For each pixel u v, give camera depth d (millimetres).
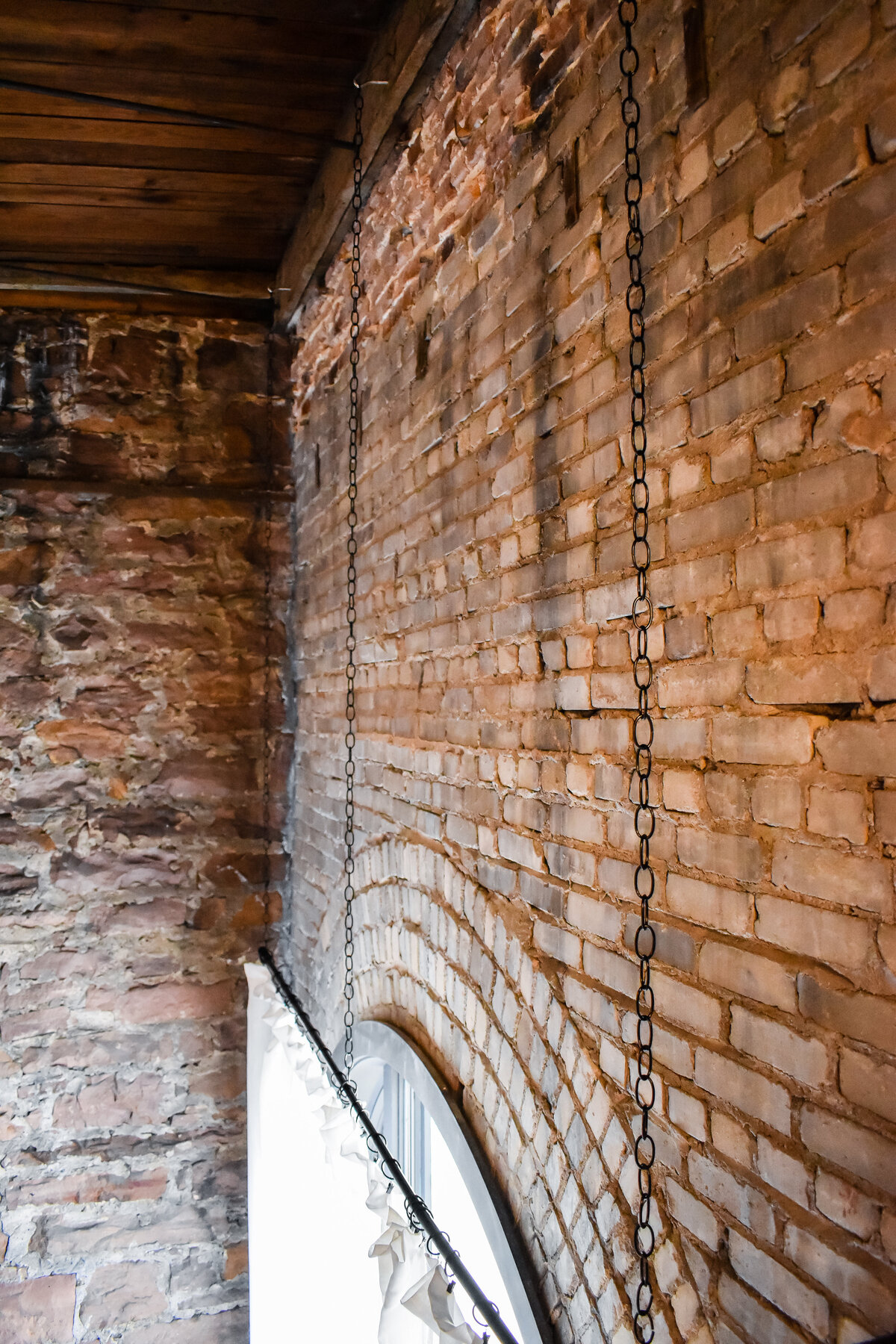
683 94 1418
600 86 1660
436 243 2465
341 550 3455
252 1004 3484
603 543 1641
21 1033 3871
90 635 3998
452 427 2342
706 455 1364
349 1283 2092
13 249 3775
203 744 4113
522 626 1949
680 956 1409
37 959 3900
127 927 3992
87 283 3916
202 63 2660
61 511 3980
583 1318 1640
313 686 3889
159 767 4055
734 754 1295
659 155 1479
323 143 2557
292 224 3646
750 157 1272
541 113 1883
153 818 4043
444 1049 2334
